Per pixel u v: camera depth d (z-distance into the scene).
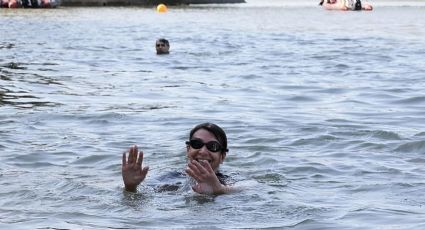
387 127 13.30
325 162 10.48
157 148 11.50
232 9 77.62
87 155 10.99
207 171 8.61
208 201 8.29
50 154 11.05
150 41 35.19
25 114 14.50
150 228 7.23
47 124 13.53
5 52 28.92
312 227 7.23
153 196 8.53
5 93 17.61
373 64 24.75
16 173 9.88
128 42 34.50
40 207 8.09
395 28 45.53
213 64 24.97
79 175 9.77
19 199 8.45
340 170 10.00
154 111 15.01
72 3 81.81
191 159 9.58
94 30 43.25
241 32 42.09
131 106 15.73
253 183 9.19
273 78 20.97
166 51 28.81
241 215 7.73
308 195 8.65
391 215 7.63
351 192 8.80
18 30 42.56
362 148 11.48
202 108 15.52
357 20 55.47
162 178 9.40
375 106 15.87
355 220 7.46
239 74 21.97
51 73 22.00
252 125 13.45
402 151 11.24
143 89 18.59
